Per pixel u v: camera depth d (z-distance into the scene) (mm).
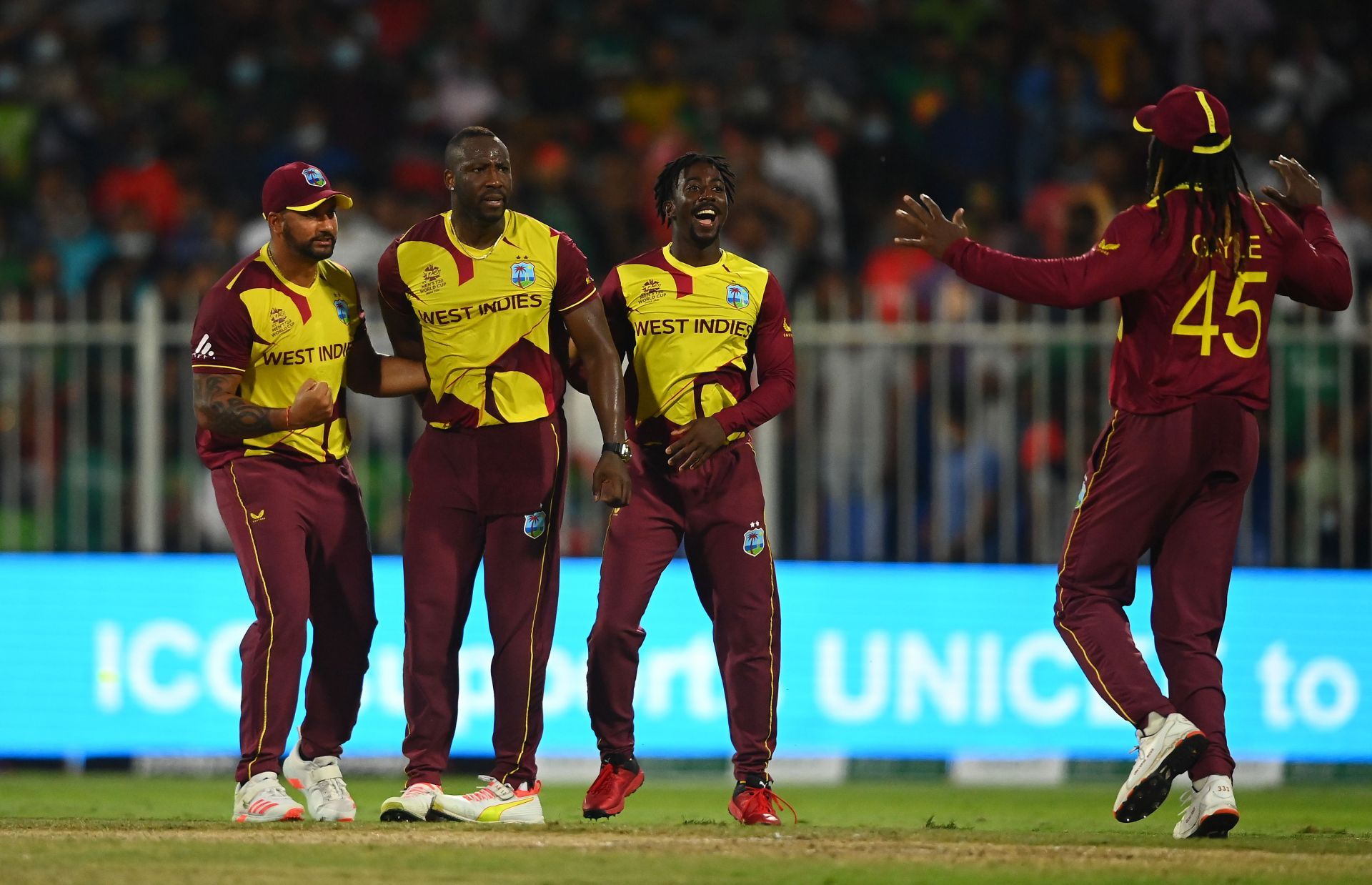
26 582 29016
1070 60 46250
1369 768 30062
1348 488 29844
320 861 14758
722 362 19203
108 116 48781
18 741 28859
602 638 19312
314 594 19656
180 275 38562
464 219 18609
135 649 28891
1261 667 29094
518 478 18688
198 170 46156
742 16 50594
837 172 45000
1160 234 17281
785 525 30391
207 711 28766
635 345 19375
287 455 19203
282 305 19031
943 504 30422
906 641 29094
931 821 19703
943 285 36594
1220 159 17375
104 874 13906
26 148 47375
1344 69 48125
